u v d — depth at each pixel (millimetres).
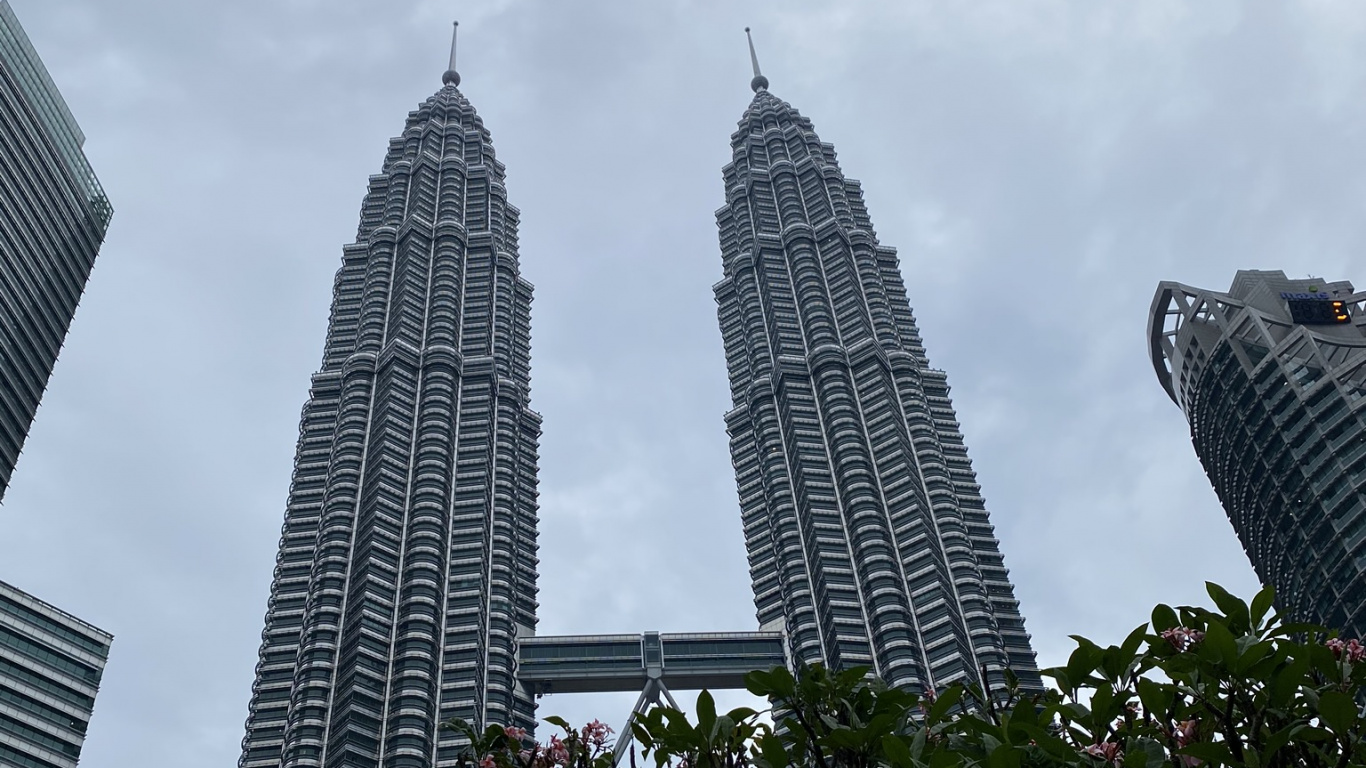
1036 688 180375
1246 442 194875
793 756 16078
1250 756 13883
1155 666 15789
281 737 181375
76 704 156000
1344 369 181000
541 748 17094
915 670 178625
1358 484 169625
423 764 169125
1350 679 14758
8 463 178375
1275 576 191125
